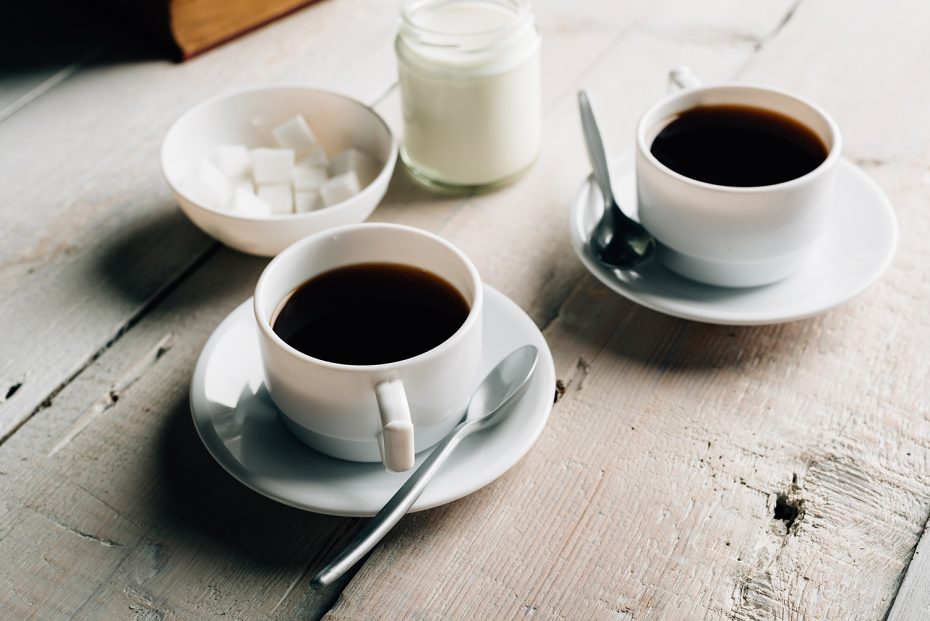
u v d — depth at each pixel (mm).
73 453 485
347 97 609
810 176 490
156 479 473
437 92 579
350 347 451
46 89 707
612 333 526
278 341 430
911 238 562
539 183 616
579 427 486
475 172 604
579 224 551
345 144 625
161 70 719
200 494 467
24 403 509
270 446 459
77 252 586
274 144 626
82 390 514
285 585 438
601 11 746
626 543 446
